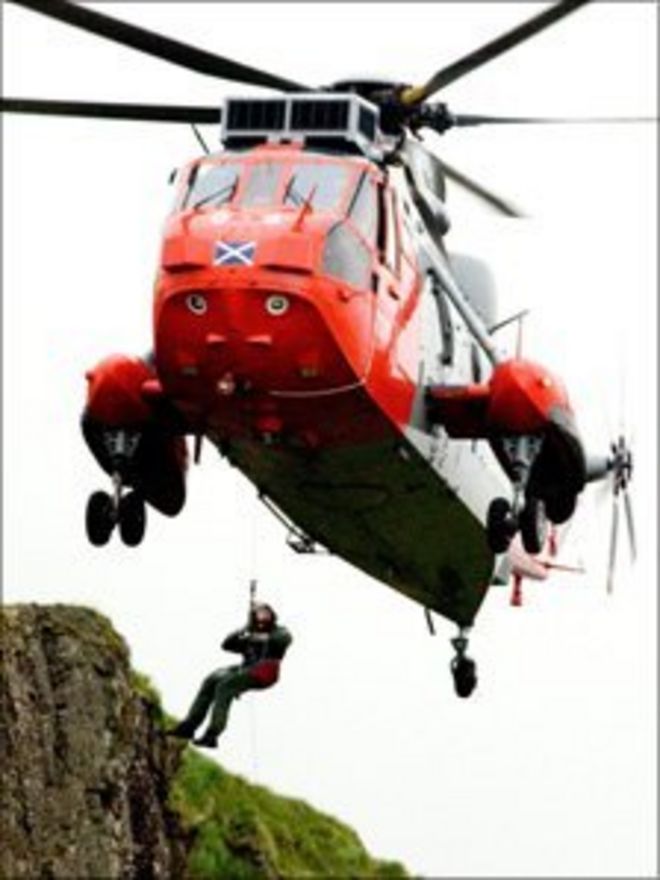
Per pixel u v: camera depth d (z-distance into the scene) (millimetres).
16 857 102500
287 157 80312
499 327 92000
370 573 92125
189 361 77438
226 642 86688
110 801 107625
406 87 86875
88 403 85188
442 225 87312
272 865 140500
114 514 85625
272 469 82625
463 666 97250
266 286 76500
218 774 146250
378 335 79438
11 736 104188
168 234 77938
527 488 86438
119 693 109875
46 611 109812
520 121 88188
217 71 82938
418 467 84250
